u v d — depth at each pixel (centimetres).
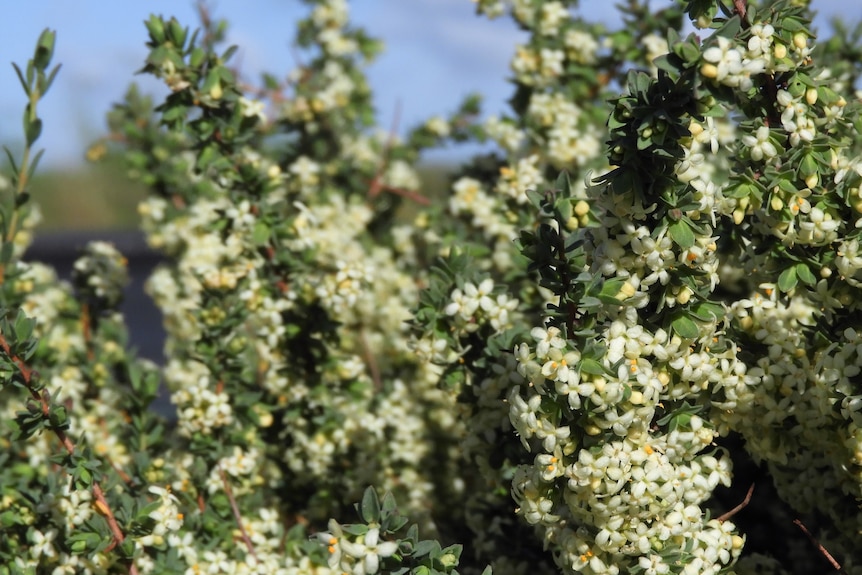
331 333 58
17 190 52
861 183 44
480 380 50
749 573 50
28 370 47
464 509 61
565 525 45
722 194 44
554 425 42
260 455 57
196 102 55
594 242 44
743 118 46
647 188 43
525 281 60
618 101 42
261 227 56
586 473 42
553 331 42
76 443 49
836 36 60
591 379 42
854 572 48
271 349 58
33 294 65
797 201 44
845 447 45
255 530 54
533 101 64
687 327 43
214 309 56
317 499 60
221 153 56
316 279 58
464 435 56
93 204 353
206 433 55
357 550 42
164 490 49
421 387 67
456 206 64
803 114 44
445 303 49
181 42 54
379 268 78
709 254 43
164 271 86
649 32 66
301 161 75
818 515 51
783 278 45
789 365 46
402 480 62
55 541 50
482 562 55
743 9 44
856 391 44
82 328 63
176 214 81
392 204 85
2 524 50
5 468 56
